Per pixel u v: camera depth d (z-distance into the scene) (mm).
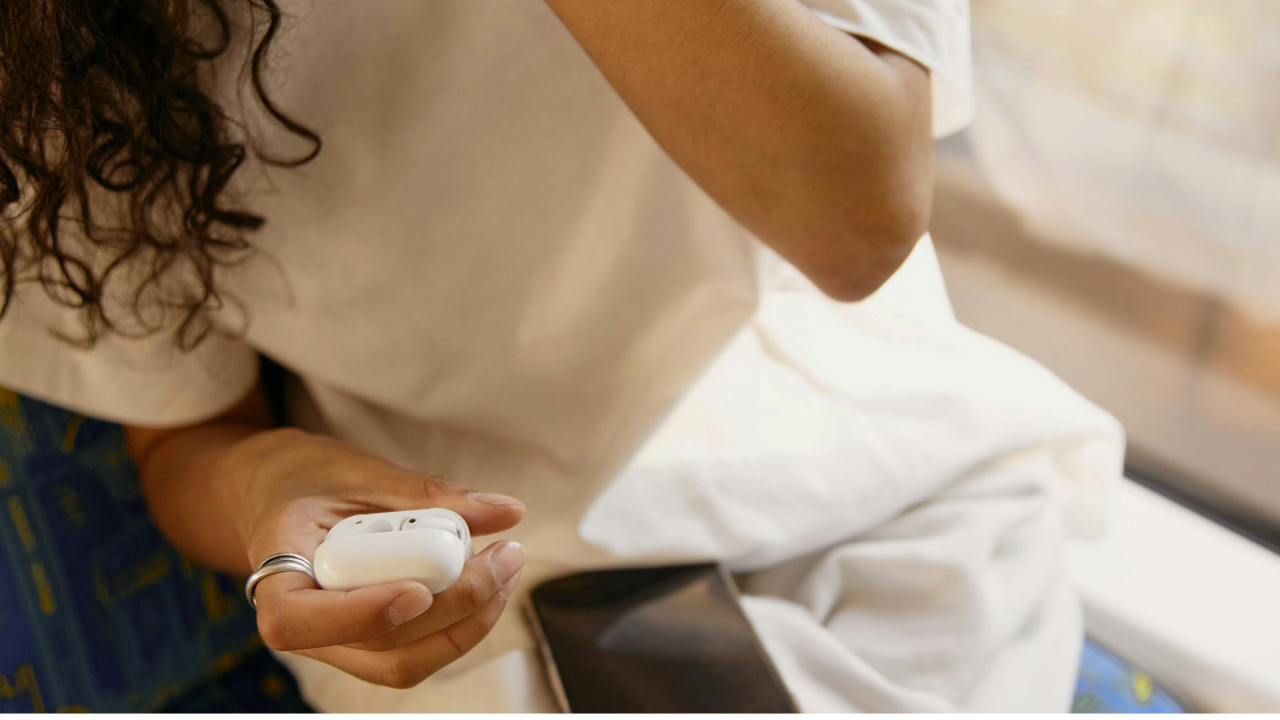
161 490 682
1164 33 1130
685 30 416
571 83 593
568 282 645
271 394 775
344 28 561
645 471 666
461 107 591
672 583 667
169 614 784
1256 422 1075
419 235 619
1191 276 1147
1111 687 779
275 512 475
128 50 514
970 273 1277
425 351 654
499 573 410
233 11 542
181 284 615
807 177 431
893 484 706
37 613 702
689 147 448
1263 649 817
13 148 530
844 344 778
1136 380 1139
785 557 699
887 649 677
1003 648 710
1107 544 918
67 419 705
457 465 694
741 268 627
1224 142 1116
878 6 464
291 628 393
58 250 557
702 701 609
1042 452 783
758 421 714
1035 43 1224
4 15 497
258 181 591
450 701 644
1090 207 1214
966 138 1292
